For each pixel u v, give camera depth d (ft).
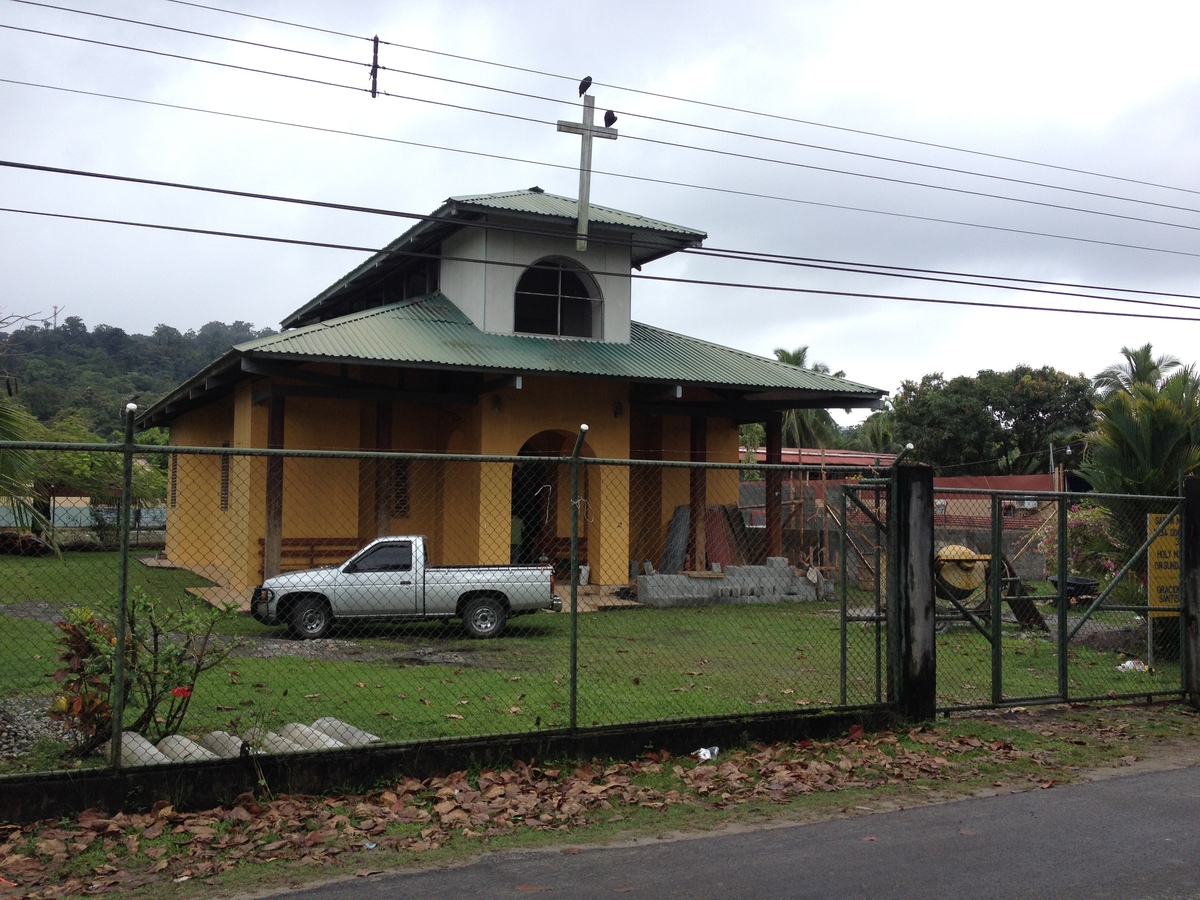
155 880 16.78
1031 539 75.10
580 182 56.54
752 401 73.92
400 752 21.95
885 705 28.12
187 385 69.72
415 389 66.23
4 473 27.07
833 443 179.52
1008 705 30.55
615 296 71.10
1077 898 16.24
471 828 19.51
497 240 67.00
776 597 64.85
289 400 63.82
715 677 36.29
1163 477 44.34
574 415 67.00
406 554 45.16
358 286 85.20
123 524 20.36
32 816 18.98
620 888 16.51
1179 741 28.27
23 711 27.17
